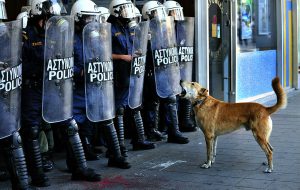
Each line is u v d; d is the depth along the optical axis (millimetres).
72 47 4816
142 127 6457
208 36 7918
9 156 4441
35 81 4625
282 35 11227
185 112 7492
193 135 7301
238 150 6305
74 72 5227
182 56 7148
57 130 5828
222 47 8555
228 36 8711
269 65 10773
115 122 5965
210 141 5504
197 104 5543
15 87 4195
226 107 5457
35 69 4602
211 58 8188
